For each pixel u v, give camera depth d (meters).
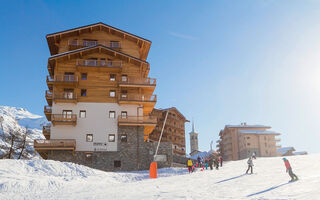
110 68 45.69
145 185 19.28
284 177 17.83
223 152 112.94
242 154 97.38
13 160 29.72
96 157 43.22
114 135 44.56
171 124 87.12
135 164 43.62
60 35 48.69
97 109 45.19
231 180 18.67
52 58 45.44
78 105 44.94
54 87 45.50
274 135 97.00
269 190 13.02
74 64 46.84
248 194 12.44
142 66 48.62
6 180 21.17
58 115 43.81
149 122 45.28
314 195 10.30
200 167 38.50
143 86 46.41
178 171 36.56
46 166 29.72
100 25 49.94
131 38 50.84
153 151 44.66
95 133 44.16
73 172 30.08
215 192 13.73
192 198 12.17
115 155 43.69
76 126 44.03
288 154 103.50
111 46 49.78
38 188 20.69
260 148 95.19
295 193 11.34
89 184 23.52
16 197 16.52
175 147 86.69
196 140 121.56
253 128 103.38
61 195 16.52
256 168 26.52
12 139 54.72
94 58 47.66
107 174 31.89
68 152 42.75
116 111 45.62
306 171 19.97
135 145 44.50
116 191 16.61
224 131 110.00
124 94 47.00
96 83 46.28
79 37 49.84
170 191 15.10
